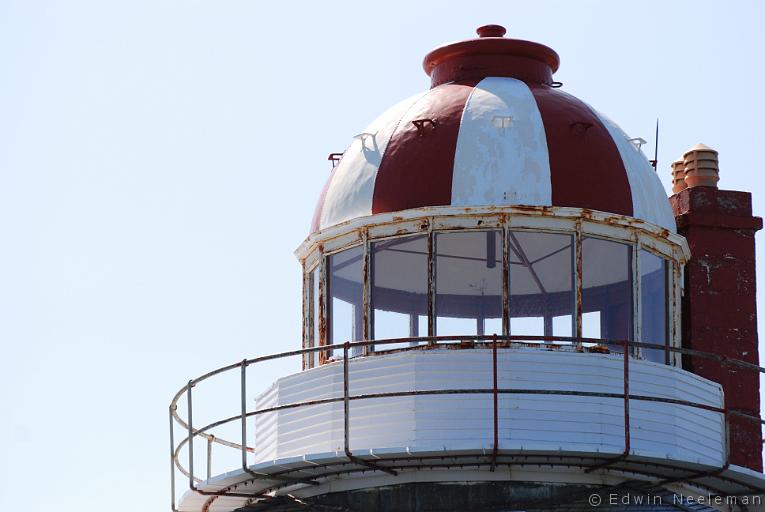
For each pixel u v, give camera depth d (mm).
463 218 74188
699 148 87625
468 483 71125
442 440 71062
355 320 75812
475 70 80000
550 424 71312
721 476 71750
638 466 70938
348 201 76875
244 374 72062
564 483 71438
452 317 75125
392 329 74812
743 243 86562
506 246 73938
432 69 81625
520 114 76688
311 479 73250
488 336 69312
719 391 77312
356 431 72375
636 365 73125
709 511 75938
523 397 71438
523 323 75188
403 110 78625
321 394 74000
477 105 77062
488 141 75562
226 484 73750
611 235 75188
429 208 74312
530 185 74750
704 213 86312
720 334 85250
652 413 72938
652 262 76938
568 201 74812
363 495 72312
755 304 86000
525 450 68938
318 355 77312
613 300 75188
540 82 80375
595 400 71938
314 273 78312
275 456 75125
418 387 71812
